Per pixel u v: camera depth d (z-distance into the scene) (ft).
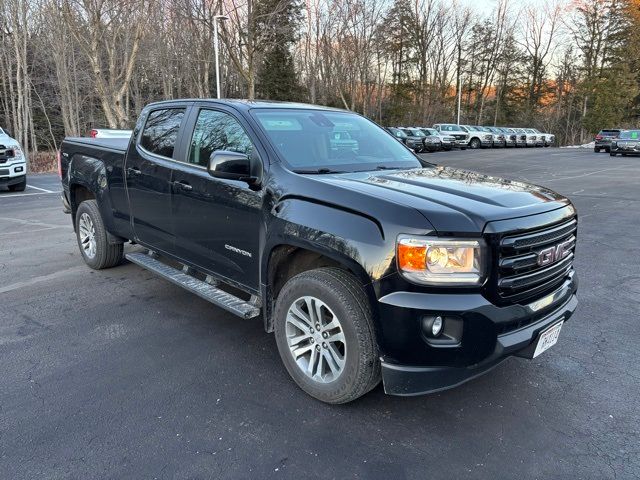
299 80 137.69
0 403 10.02
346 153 12.52
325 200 9.55
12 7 85.71
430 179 10.75
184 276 13.89
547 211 9.46
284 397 10.30
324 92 123.44
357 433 9.12
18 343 12.71
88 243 19.03
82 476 7.99
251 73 71.36
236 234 11.66
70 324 13.92
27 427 9.25
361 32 115.44
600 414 9.76
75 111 100.63
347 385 9.34
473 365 8.52
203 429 9.23
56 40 88.02
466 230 8.30
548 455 8.54
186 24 82.38
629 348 12.58
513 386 10.77
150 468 8.20
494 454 8.57
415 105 181.98
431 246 8.23
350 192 9.36
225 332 13.48
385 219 8.60
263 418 9.57
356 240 8.80
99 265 18.51
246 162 10.72
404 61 181.68
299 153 11.48
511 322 8.65
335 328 9.57
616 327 13.87
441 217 8.39
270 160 11.03
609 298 16.14
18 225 28.17
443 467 8.24
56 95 109.19
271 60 128.98
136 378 11.05
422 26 177.06
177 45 93.61
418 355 8.45
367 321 8.95
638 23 171.22
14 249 22.29
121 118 68.90
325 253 9.27
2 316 14.46
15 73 109.19
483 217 8.48
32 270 18.92
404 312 8.30
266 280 10.89
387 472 8.13
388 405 10.02
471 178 11.23
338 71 116.37
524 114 202.28
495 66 202.08
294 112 13.00
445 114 190.49
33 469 8.14
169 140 14.19
